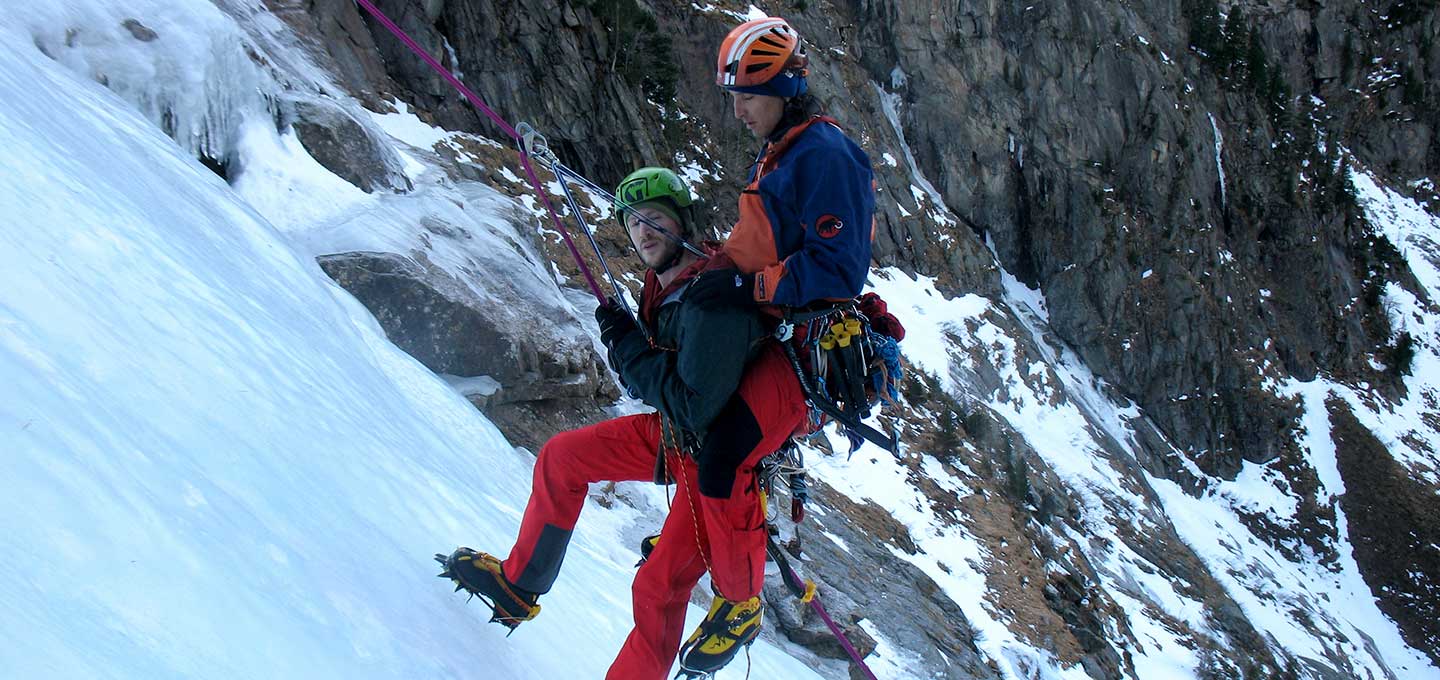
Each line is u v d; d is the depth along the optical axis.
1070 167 32.91
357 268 7.84
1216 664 19.59
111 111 6.38
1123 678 15.87
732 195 23.23
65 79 6.27
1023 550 16.97
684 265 2.98
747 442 2.80
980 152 31.94
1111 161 33.91
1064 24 33.75
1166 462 30.98
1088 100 33.69
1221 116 39.12
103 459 2.03
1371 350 39.81
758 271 2.78
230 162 8.23
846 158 2.78
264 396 3.53
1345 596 30.38
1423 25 51.84
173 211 5.15
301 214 8.25
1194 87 38.72
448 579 3.31
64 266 3.04
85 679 1.41
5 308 2.43
